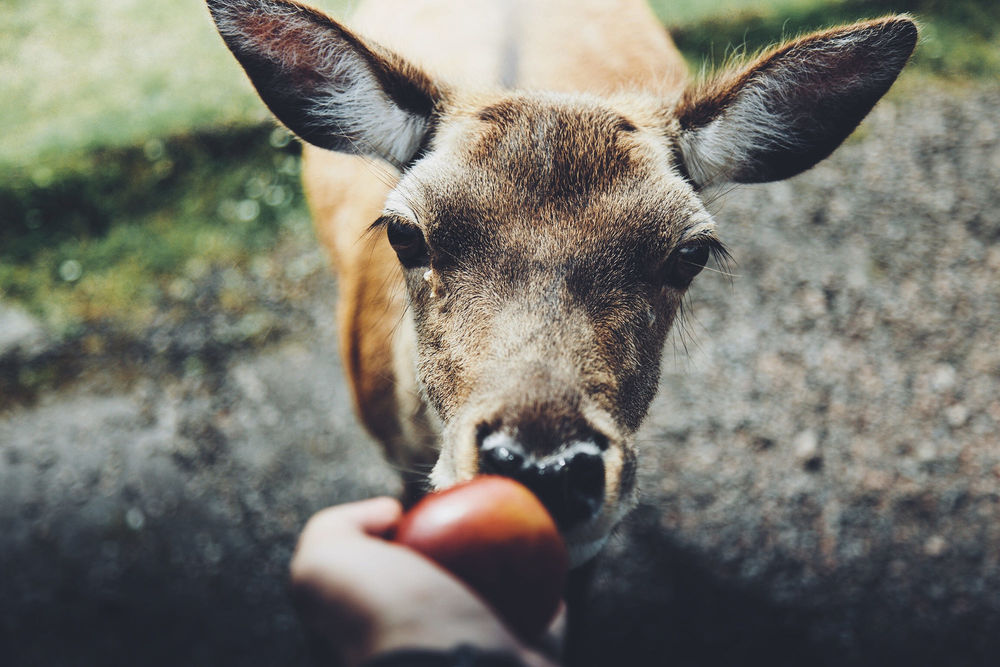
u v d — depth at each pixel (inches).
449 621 17.7
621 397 26.4
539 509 20.4
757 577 42.8
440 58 40.1
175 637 40.7
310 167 44.9
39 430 48.2
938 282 56.5
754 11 74.0
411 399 32.6
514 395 24.7
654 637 40.7
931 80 71.9
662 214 27.1
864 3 76.0
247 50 29.9
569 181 26.8
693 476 46.5
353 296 37.3
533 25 40.3
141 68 70.3
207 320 53.4
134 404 49.5
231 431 48.3
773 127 31.0
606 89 38.2
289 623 41.3
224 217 58.7
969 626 41.2
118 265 55.9
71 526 44.3
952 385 51.1
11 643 40.3
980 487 46.4
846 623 41.3
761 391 50.3
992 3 79.0
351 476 46.4
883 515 45.2
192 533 44.3
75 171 59.1
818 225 59.6
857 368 51.7
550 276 26.0
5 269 55.2
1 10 78.7
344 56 30.3
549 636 21.6
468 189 26.9
